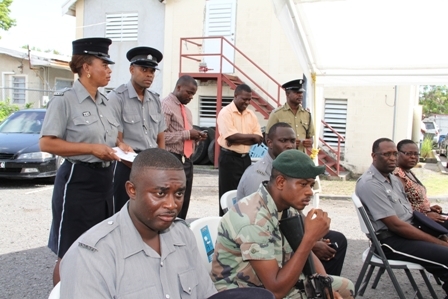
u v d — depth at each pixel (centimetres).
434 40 517
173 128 508
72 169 334
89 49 341
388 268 370
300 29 529
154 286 186
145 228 192
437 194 1024
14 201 792
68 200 333
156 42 1520
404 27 500
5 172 896
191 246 212
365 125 1274
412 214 407
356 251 575
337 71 609
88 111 344
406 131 1246
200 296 209
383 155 397
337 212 821
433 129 2805
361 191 399
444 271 363
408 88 1232
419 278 483
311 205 809
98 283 174
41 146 329
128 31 1555
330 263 357
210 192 968
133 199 189
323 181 1173
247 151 571
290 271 233
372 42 538
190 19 1467
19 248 542
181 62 1444
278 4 481
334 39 544
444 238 401
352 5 470
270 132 375
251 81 1298
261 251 237
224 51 1427
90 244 180
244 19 1402
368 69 597
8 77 2159
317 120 629
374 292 438
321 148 1316
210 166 1329
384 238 387
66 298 173
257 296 188
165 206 183
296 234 248
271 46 1377
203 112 1469
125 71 1570
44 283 436
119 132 421
